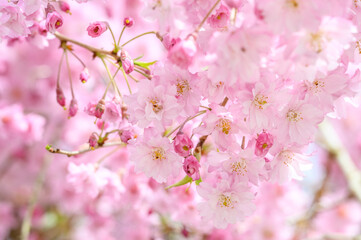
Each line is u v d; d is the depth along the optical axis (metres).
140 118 0.41
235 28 0.37
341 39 0.37
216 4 0.39
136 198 0.61
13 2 0.44
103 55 0.45
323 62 0.38
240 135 0.41
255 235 0.83
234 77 0.38
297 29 0.36
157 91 0.41
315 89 0.41
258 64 0.38
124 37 0.74
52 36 0.47
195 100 0.41
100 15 0.74
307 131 0.41
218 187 0.42
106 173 0.57
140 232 0.83
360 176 0.82
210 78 0.38
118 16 0.73
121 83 0.72
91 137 0.45
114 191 0.57
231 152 0.41
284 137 0.41
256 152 0.40
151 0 0.39
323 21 0.37
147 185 0.61
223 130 0.41
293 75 0.38
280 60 0.38
